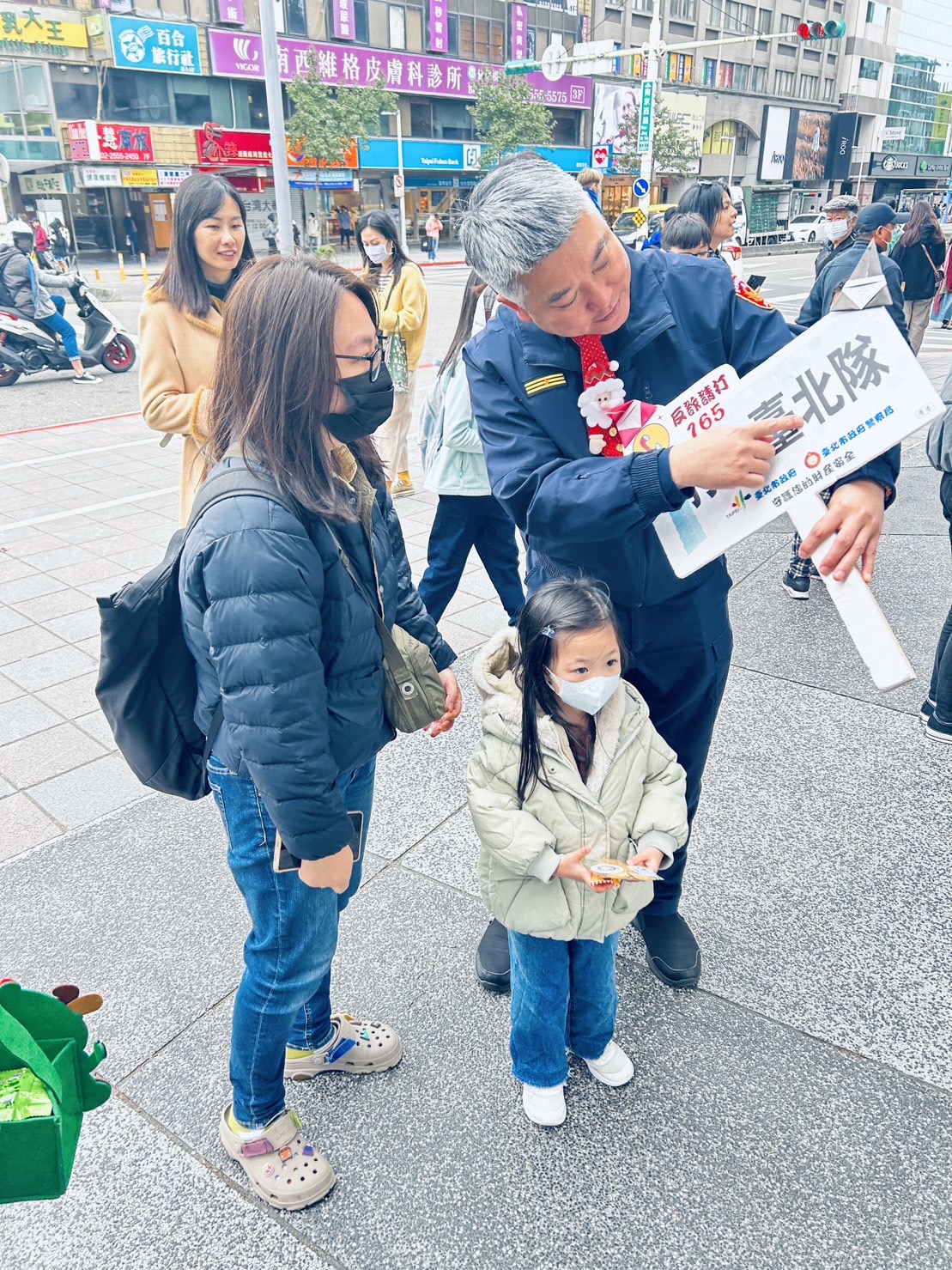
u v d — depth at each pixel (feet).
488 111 120.26
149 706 5.26
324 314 4.44
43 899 8.57
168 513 19.88
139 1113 6.51
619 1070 6.66
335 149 104.37
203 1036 7.13
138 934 8.14
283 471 4.59
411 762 10.82
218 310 9.98
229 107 106.01
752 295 6.18
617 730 6.03
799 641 13.80
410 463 24.11
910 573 16.08
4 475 23.09
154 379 9.63
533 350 5.68
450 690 6.51
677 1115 6.45
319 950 5.54
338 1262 5.55
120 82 97.14
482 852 6.13
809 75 183.62
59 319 33.76
